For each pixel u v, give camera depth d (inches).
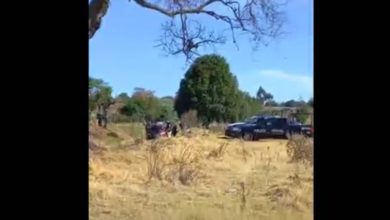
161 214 320.2
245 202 327.6
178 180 390.0
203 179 392.2
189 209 325.4
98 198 343.6
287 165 397.1
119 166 410.0
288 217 312.7
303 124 414.0
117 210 321.4
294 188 350.0
